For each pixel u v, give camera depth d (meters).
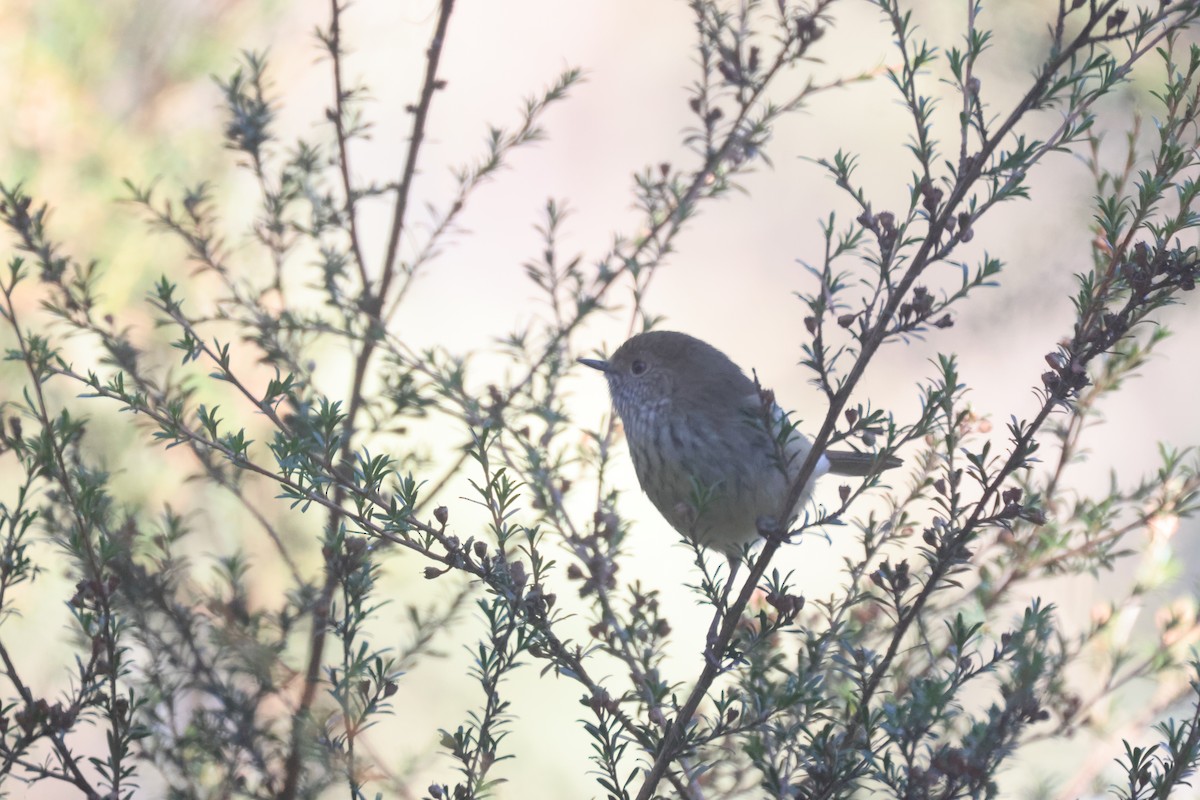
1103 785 7.07
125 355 6.89
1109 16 5.04
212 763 6.24
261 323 7.67
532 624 5.32
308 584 7.00
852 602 5.79
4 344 9.50
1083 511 7.24
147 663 6.60
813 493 9.44
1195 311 14.23
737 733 5.47
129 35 10.69
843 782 5.04
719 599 5.59
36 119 10.09
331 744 5.40
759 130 8.02
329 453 5.13
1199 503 8.29
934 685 4.94
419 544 5.20
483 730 5.18
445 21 7.92
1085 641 7.02
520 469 7.41
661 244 8.15
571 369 8.66
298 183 8.10
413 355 7.62
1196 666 5.39
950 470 5.44
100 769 5.36
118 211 10.16
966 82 5.27
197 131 10.86
